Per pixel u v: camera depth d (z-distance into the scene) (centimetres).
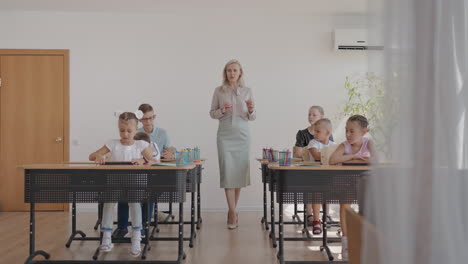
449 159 113
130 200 290
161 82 599
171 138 596
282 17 604
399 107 114
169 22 601
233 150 459
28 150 593
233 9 583
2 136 592
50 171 292
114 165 301
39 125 594
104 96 596
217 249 362
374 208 125
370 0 124
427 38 114
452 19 117
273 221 388
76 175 291
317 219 425
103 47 598
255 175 594
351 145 315
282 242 304
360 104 580
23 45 593
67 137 593
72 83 595
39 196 294
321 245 377
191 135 598
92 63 597
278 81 602
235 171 458
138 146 348
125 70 598
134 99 597
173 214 562
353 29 590
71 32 596
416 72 114
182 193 295
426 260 111
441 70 114
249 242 390
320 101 602
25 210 590
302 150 442
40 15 594
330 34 602
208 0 546
